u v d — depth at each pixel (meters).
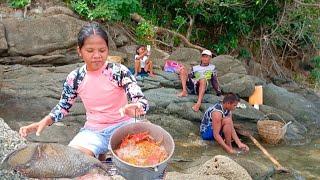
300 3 10.47
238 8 10.28
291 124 7.56
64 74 7.37
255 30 10.99
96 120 3.16
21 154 2.76
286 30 11.01
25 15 8.28
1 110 6.40
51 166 2.68
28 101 6.68
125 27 9.31
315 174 5.87
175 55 8.74
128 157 2.83
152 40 9.46
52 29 7.98
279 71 11.01
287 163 6.17
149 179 2.80
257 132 7.14
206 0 9.81
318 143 7.13
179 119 6.94
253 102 8.05
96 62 3.00
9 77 7.20
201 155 6.07
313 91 10.27
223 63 8.56
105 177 2.81
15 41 7.67
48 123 3.15
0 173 3.44
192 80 7.52
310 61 11.38
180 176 4.61
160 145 2.94
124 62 8.27
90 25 3.03
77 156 2.74
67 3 8.81
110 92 3.09
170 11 10.27
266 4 10.60
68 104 3.18
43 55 7.83
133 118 3.19
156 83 7.57
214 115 6.42
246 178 4.79
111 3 8.56
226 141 6.48
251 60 10.83
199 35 10.57
